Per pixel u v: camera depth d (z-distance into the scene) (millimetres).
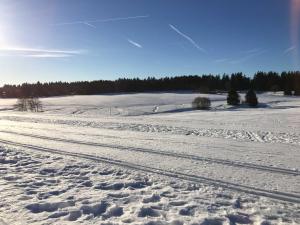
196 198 7133
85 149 13477
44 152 12961
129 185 8219
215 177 8750
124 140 16250
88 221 5906
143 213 6293
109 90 156750
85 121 29375
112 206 6641
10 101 124000
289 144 14883
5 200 7082
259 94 128625
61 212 6355
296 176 8812
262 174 9039
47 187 8141
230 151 12828
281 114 42250
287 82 126875
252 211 6355
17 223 5824
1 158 11922
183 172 9320
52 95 156625
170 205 6719
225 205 6703
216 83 156875
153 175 9070
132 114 72812
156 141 15906
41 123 27750
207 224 5746
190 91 151250
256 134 19938
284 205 6648
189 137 17766
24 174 9484
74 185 8312
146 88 158750
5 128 22891
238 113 48969
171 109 82250
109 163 10664
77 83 160875
